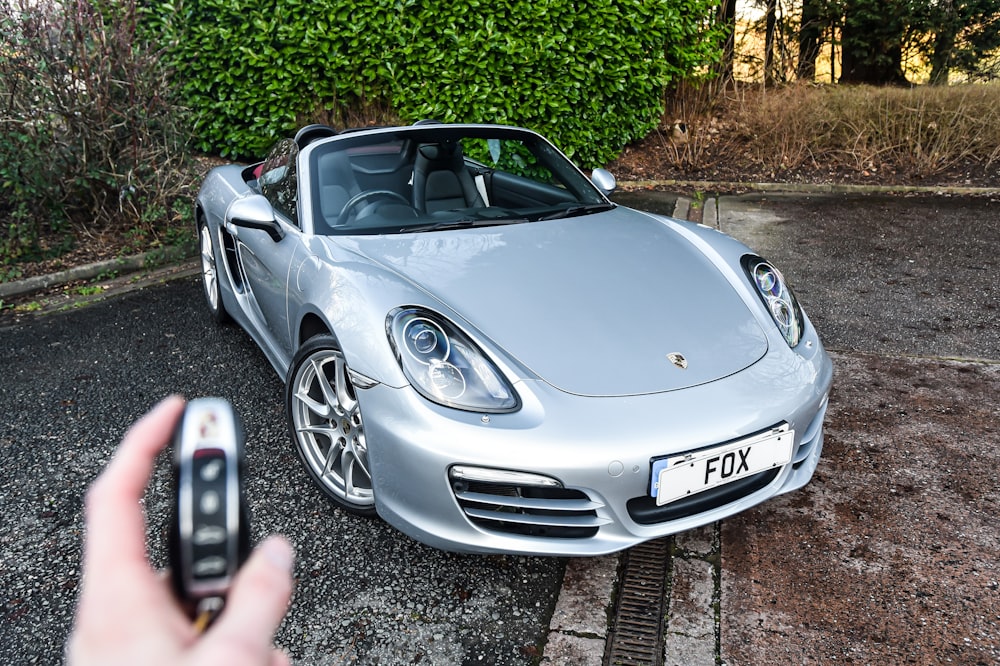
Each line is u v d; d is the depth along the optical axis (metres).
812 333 2.66
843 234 6.15
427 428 2.01
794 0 12.07
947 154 7.96
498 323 2.29
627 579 2.23
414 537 2.14
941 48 11.44
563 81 7.25
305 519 2.52
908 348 3.92
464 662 1.92
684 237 3.12
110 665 0.28
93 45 5.25
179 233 5.69
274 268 2.99
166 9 6.68
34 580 2.24
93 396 3.43
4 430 3.13
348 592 2.18
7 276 4.97
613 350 2.25
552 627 2.04
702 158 8.48
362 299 2.29
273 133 7.06
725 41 9.51
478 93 7.09
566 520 2.04
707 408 2.12
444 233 2.94
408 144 3.35
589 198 3.54
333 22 6.89
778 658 1.93
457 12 6.91
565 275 2.62
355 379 2.17
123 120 5.51
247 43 6.82
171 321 4.39
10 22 5.03
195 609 0.30
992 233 6.07
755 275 2.79
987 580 2.21
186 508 0.30
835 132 8.53
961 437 3.01
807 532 2.44
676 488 2.03
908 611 2.09
